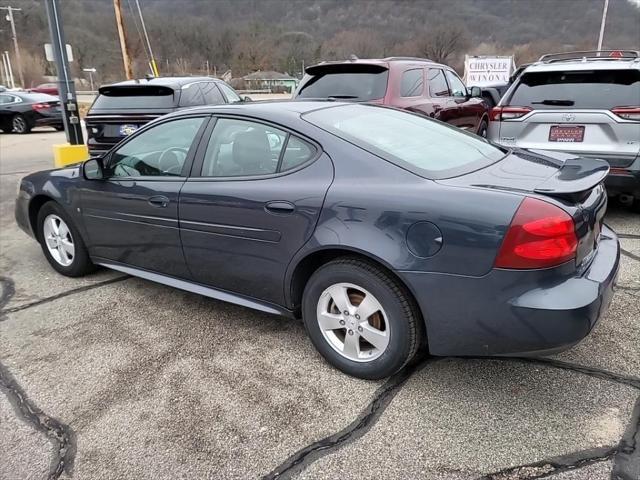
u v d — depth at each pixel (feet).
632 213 17.84
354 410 8.26
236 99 28.71
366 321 8.64
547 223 7.11
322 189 8.66
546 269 7.18
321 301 9.07
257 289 9.89
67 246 13.66
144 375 9.37
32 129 58.65
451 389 8.66
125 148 11.82
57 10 24.84
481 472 6.96
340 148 8.87
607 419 7.80
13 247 16.70
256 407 8.41
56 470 7.29
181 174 10.66
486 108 27.89
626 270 12.88
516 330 7.38
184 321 11.32
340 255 8.77
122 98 23.85
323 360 9.64
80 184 12.53
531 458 7.14
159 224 10.92
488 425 7.79
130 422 8.17
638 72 15.47
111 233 12.17
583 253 7.72
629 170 15.31
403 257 7.85
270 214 9.13
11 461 7.48
